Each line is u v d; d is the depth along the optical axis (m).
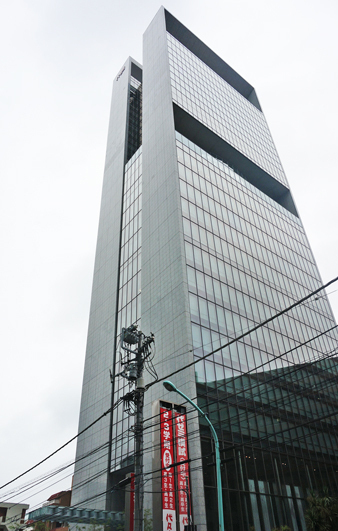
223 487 30.52
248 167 76.62
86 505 42.62
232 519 29.33
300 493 35.38
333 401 46.88
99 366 53.31
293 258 66.56
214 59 92.00
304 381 46.25
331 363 51.47
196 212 50.41
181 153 55.81
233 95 88.56
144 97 72.94
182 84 70.31
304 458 38.44
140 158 68.38
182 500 25.66
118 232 64.50
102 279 63.78
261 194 71.38
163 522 24.08
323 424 43.34
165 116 61.94
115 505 40.09
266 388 41.06
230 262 50.31
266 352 45.28
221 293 44.94
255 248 58.00
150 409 36.72
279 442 37.38
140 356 18.77
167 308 41.50
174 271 43.00
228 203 58.94
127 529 25.78
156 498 25.14
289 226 72.94
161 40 76.75
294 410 41.78
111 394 47.69
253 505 31.27
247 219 61.09
